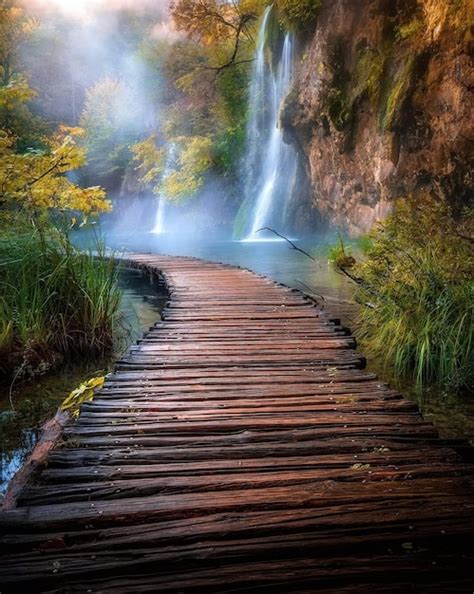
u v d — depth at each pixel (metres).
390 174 14.36
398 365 5.49
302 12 17.12
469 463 3.02
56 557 2.16
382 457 3.06
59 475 2.87
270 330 6.43
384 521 2.38
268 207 23.38
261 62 22.78
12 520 2.41
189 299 8.53
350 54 16.05
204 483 2.76
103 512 2.48
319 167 19.05
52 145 14.00
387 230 7.15
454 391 4.96
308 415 3.74
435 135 12.55
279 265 13.95
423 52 12.55
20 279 6.12
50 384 5.41
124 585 2.01
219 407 3.91
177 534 2.30
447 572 2.05
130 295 11.44
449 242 6.18
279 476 2.84
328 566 2.10
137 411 3.85
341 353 5.40
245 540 2.26
